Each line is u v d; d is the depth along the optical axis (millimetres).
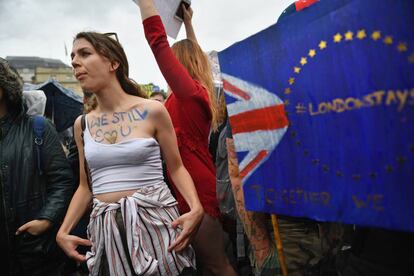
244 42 1179
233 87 1244
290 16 1015
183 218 1561
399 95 764
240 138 1230
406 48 748
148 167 1588
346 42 862
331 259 1279
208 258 1874
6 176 1891
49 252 1958
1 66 1965
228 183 1775
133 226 1476
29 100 2334
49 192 2014
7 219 1874
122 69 1710
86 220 2273
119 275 1463
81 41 1628
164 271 1485
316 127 952
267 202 1126
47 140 2025
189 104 1844
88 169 1749
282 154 1063
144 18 1739
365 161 832
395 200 776
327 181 925
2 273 1887
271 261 1404
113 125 1625
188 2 2230
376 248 967
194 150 1881
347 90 865
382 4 784
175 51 2107
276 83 1065
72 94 2963
